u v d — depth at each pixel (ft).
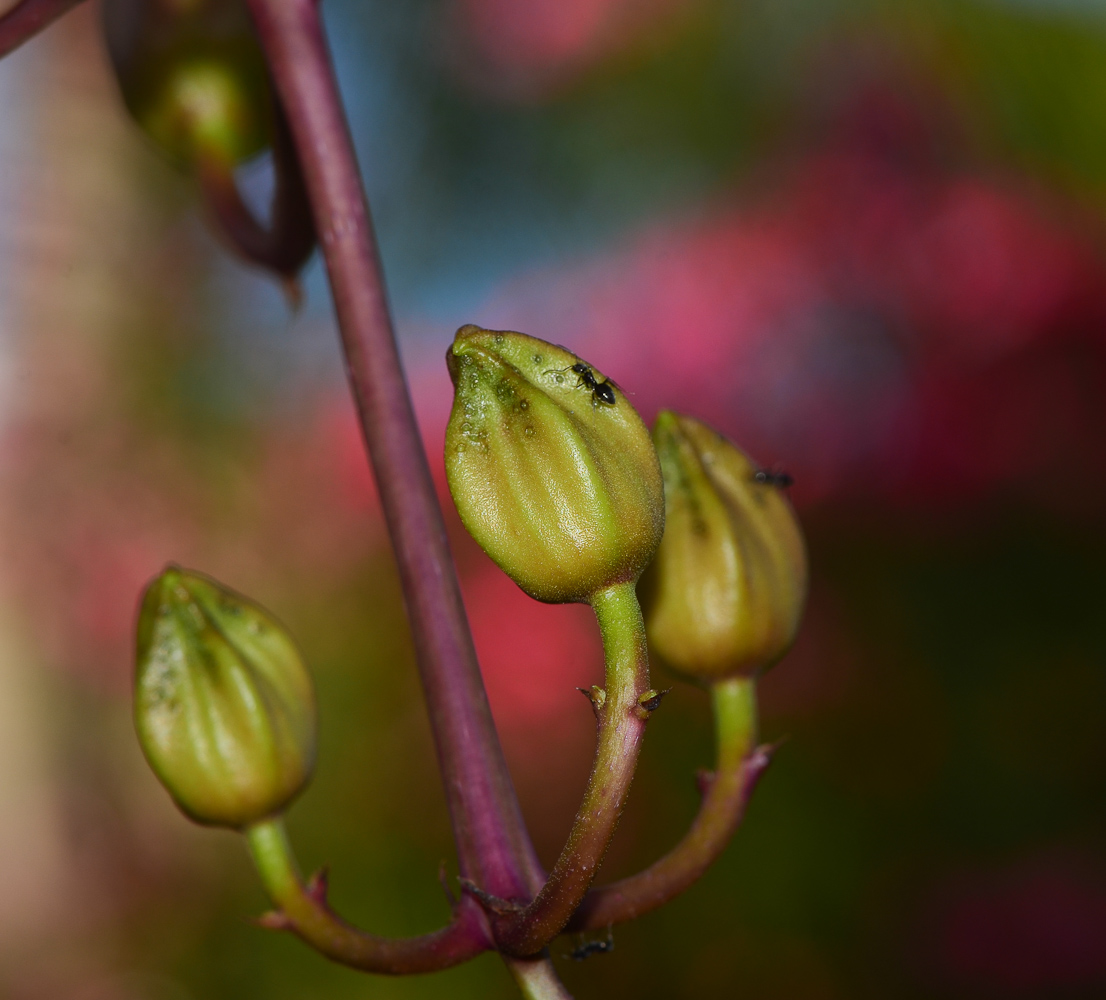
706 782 1.10
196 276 3.13
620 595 0.99
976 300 2.64
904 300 2.68
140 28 1.19
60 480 2.97
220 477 3.08
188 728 1.08
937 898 2.44
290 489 3.07
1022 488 2.60
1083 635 2.55
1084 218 2.71
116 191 2.96
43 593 2.97
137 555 3.01
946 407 2.61
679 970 2.49
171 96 1.20
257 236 1.19
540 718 2.58
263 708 1.09
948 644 2.60
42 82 2.86
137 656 1.09
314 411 3.20
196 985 2.76
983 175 2.75
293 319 1.19
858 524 2.67
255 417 3.18
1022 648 2.58
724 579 1.10
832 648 2.61
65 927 2.84
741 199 2.88
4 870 2.82
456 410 1.00
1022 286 2.61
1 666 2.90
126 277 3.01
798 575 1.12
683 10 2.98
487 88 3.15
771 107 2.98
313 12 1.09
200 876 2.88
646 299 2.82
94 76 2.93
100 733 2.98
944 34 2.72
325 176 1.08
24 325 2.89
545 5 3.04
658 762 2.56
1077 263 2.62
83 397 2.99
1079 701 2.53
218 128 1.20
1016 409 2.59
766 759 1.09
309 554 3.05
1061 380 2.58
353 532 3.03
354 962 1.06
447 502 2.77
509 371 0.99
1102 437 2.56
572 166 3.11
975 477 2.61
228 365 3.16
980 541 2.63
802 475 2.70
